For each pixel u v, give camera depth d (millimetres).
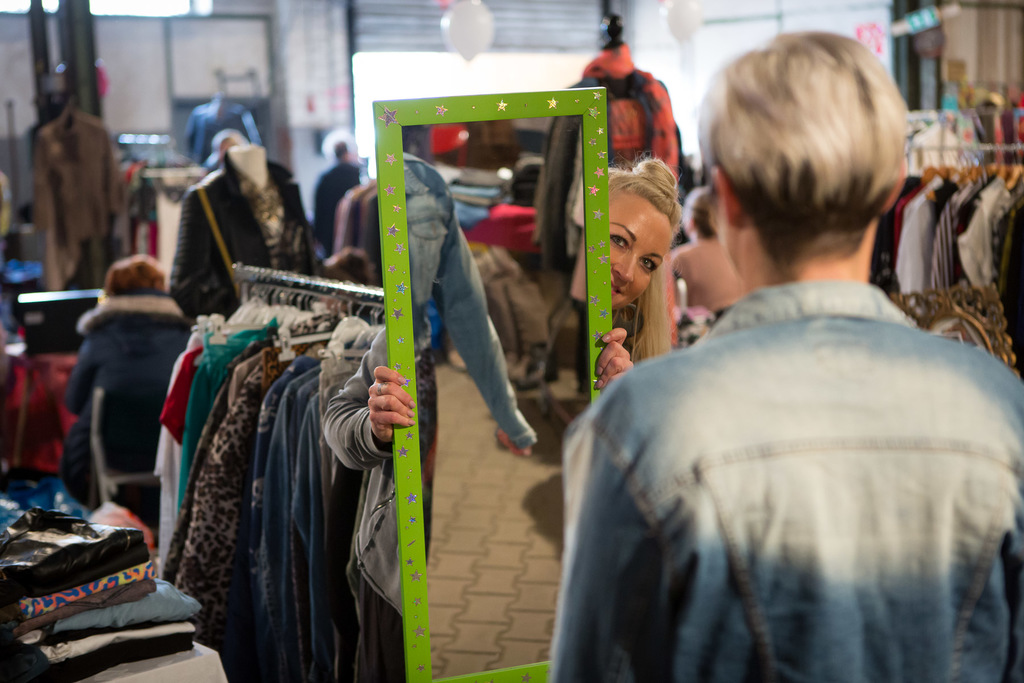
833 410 812
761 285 892
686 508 786
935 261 4363
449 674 1726
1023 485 823
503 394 1676
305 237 4020
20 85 7574
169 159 6410
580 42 9602
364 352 2137
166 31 8188
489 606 1721
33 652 1711
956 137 5758
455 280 1622
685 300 4422
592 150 1655
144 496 4004
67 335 4406
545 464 1735
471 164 1593
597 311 1702
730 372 829
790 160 803
